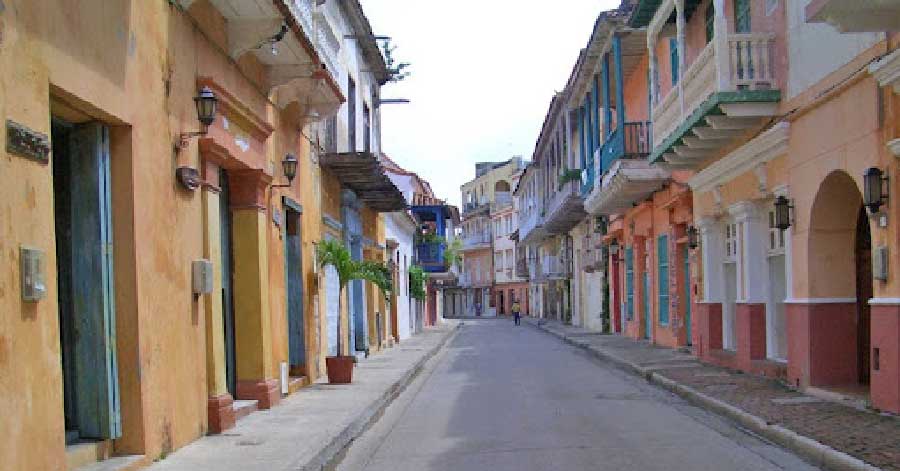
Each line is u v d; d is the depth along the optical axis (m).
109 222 7.19
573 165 32.84
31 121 5.61
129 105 7.27
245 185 11.14
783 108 11.97
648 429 10.00
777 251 13.34
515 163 84.75
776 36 12.17
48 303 5.82
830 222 11.12
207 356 9.23
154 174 7.80
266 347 11.36
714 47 12.36
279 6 9.75
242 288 11.19
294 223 14.12
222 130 9.70
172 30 8.38
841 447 7.63
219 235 9.62
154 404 7.56
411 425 10.94
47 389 5.76
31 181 5.62
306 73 11.89
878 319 9.29
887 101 8.98
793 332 11.89
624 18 20.50
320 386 14.15
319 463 7.83
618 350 22.05
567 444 9.07
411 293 36.88
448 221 57.31
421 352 23.89
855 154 9.74
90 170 7.09
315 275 15.15
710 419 10.62
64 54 6.12
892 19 8.59
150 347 7.52
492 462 8.21
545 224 41.47
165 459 7.67
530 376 17.22
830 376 11.26
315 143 15.63
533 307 68.44
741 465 7.76
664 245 22.30
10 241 5.35
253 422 9.96
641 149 20.73
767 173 12.88
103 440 7.07
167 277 8.04
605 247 32.03
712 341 16.64
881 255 9.16
